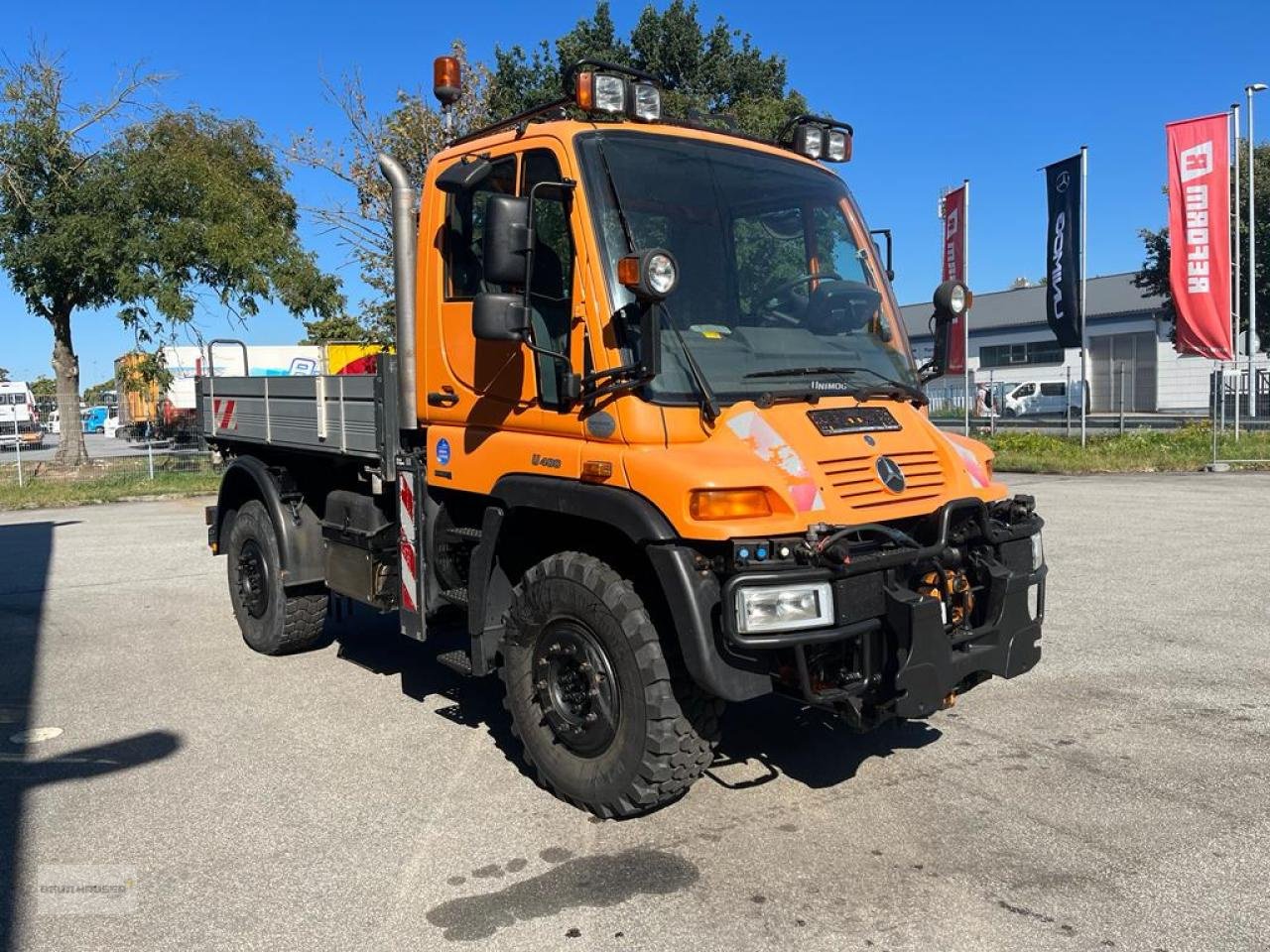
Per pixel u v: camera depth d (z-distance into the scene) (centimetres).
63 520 1659
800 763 511
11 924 369
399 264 556
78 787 497
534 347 436
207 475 2208
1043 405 4475
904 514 425
